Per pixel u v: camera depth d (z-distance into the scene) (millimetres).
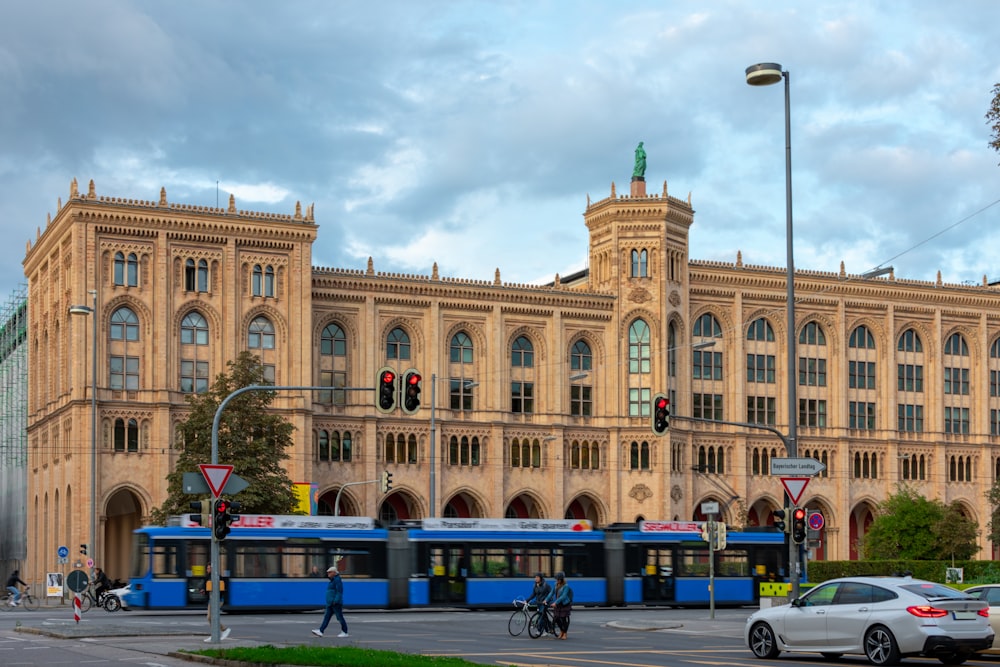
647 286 122000
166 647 41438
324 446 111750
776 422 129500
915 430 136625
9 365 137250
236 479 44000
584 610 71000
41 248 114812
